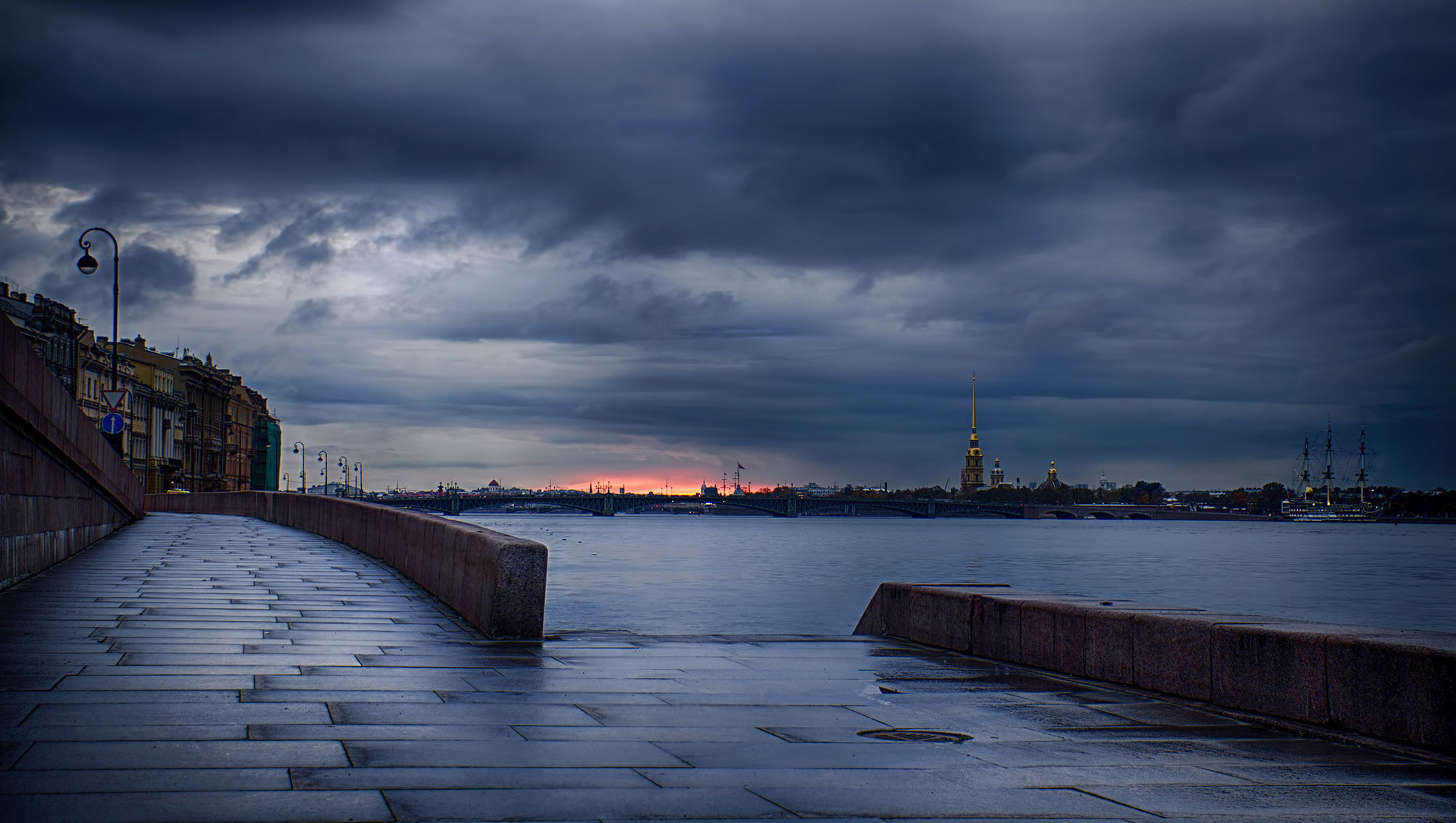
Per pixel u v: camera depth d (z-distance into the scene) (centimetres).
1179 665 969
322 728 738
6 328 1436
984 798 622
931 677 1069
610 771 655
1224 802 631
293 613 1388
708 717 837
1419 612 7050
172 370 13138
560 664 1076
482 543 1322
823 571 9988
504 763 664
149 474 11838
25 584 1619
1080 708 919
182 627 1225
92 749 654
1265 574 10806
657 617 5688
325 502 2981
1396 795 655
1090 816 592
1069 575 10575
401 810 553
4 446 1522
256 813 537
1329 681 834
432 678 963
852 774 667
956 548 16488
